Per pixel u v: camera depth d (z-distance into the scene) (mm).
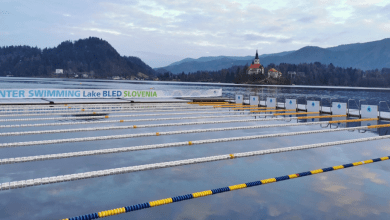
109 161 6023
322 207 3959
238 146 7680
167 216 3643
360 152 7180
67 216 3555
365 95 74500
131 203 3969
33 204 3887
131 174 5250
